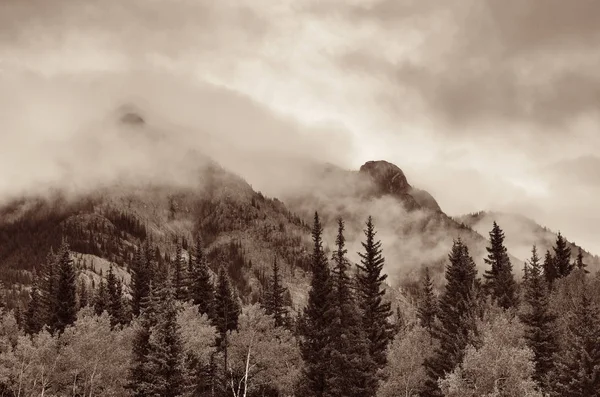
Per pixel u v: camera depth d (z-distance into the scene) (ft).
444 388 150.00
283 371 229.66
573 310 233.96
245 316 237.04
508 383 140.97
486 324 183.52
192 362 221.05
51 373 215.51
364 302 246.47
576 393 184.24
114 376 218.59
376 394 198.90
